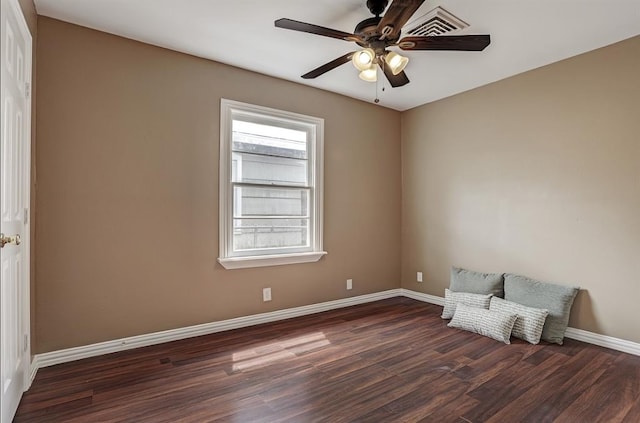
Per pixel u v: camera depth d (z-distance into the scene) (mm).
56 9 2357
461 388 2170
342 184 4000
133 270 2766
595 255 2893
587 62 2928
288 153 3627
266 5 2303
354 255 4109
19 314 1943
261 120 3453
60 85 2486
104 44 2650
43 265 2426
